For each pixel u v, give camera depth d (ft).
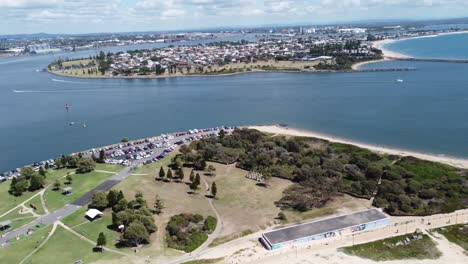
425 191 578.66
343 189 610.24
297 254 452.76
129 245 477.77
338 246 465.88
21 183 642.63
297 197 580.71
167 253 460.96
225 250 465.88
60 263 440.04
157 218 540.52
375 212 525.34
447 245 460.96
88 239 492.95
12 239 496.64
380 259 438.40
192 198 602.85
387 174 643.86
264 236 480.23
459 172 655.76
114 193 570.87
